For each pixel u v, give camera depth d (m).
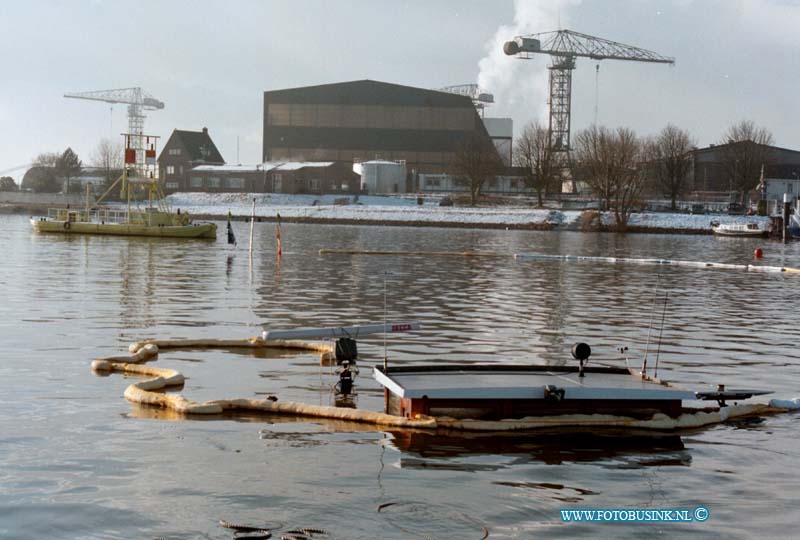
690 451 15.11
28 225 112.44
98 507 12.02
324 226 131.62
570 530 11.54
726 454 14.96
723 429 16.66
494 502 12.45
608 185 141.12
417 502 12.38
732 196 168.88
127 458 14.05
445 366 18.22
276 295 37.03
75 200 181.12
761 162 167.38
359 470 13.70
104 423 16.03
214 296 36.25
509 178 192.75
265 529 11.36
